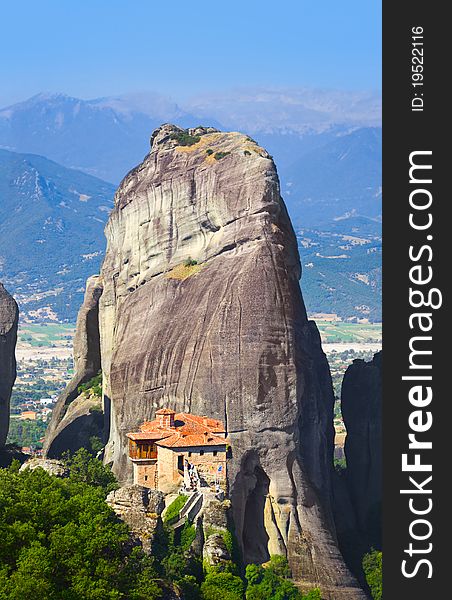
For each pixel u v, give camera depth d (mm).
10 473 179375
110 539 157500
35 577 145375
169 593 166750
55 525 156750
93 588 148500
